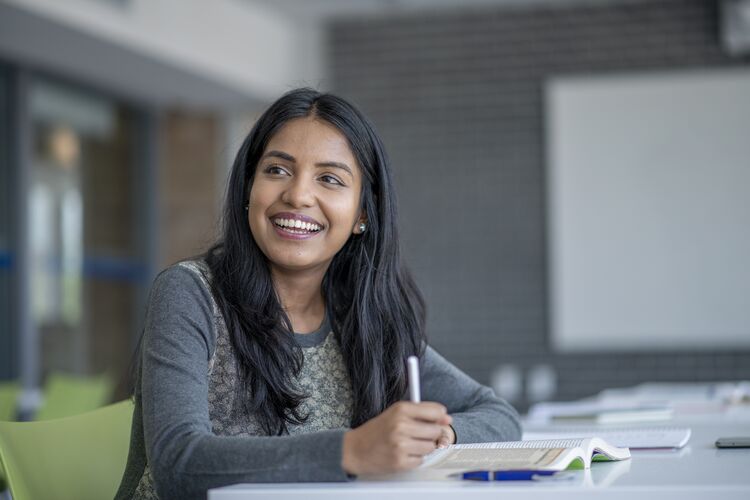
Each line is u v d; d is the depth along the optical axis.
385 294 2.14
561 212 8.33
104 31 6.63
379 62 8.65
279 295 2.08
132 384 2.05
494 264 8.41
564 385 8.25
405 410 1.48
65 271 7.74
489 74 8.49
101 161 8.20
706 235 8.14
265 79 8.33
